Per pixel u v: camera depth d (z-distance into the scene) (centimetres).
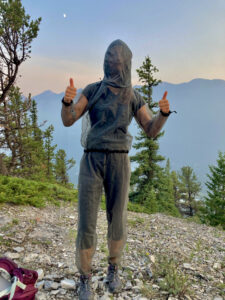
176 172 5938
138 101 285
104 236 547
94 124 270
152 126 271
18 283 232
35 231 497
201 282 365
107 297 288
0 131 1480
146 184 2408
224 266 453
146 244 523
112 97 265
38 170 2086
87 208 266
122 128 269
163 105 254
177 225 809
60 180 2664
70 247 445
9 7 1042
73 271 347
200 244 592
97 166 267
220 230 864
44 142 2552
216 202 3212
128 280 336
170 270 362
